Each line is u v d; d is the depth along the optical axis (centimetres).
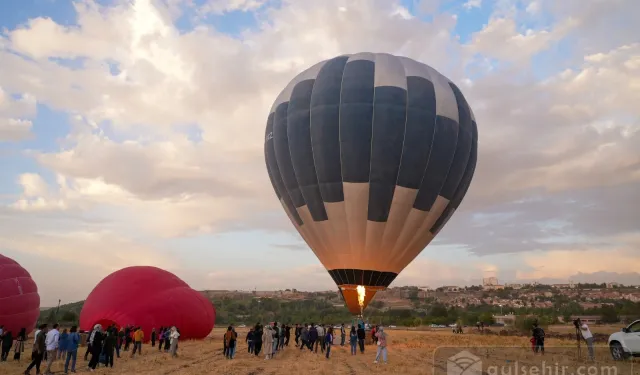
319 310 11338
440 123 2475
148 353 2311
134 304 2948
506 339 3509
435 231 2594
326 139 2453
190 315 3131
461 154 2564
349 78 2530
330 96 2506
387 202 2398
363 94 2469
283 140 2627
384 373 1578
